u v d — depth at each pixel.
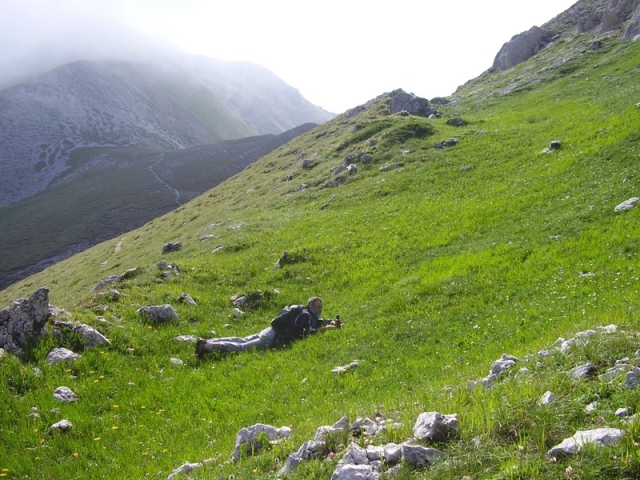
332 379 15.05
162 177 181.38
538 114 51.22
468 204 31.45
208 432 12.62
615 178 25.25
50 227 139.62
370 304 21.72
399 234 30.25
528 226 24.36
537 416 7.03
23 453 11.55
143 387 15.55
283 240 34.78
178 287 25.98
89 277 54.00
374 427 8.76
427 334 17.11
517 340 13.90
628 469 5.57
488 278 20.02
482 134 48.09
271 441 9.53
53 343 16.34
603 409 6.94
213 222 52.81
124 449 11.95
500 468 6.19
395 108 69.50
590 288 15.80
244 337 20.22
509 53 88.75
